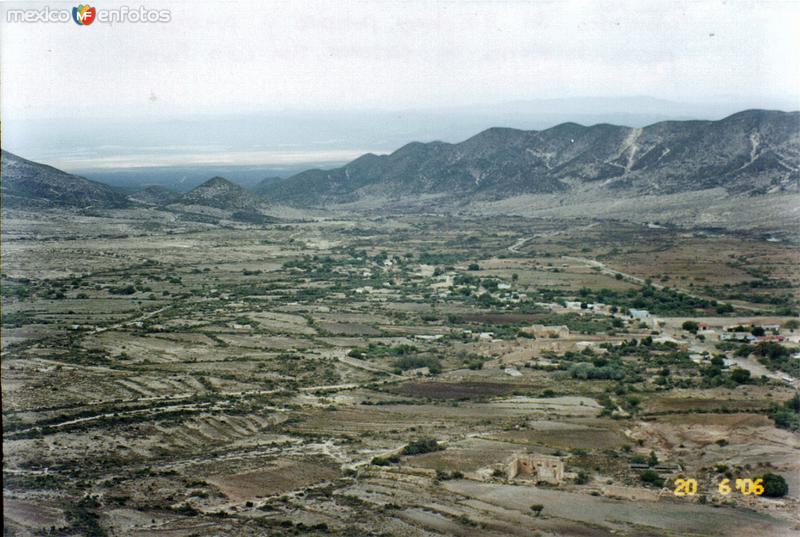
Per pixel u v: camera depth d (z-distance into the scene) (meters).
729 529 138.00
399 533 134.62
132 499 148.38
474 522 139.88
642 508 147.00
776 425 196.00
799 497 153.38
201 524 137.50
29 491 148.25
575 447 185.00
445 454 178.50
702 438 189.75
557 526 139.00
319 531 135.50
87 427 190.25
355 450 182.38
